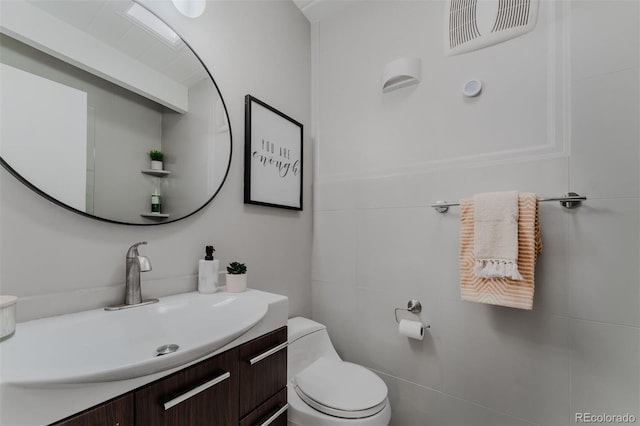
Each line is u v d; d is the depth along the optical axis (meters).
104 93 0.88
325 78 1.81
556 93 1.13
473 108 1.31
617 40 1.04
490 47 1.28
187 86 1.11
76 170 0.81
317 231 1.79
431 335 1.38
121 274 0.91
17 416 0.44
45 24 0.77
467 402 1.28
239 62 1.36
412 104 1.48
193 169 1.12
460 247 1.20
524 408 1.16
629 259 1.00
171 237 1.05
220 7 1.28
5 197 0.70
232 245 1.29
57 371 0.46
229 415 0.77
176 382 0.65
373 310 1.56
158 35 1.03
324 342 1.51
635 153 1.00
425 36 1.45
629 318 0.99
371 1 1.64
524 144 1.19
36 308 0.74
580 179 1.08
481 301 1.13
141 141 0.96
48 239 0.77
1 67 0.70
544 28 1.17
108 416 0.54
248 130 1.35
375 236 1.57
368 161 1.61
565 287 1.09
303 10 1.78
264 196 1.45
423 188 1.42
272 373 0.93
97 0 0.88
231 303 0.97
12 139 0.71
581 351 1.06
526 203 1.08
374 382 1.21
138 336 0.79
